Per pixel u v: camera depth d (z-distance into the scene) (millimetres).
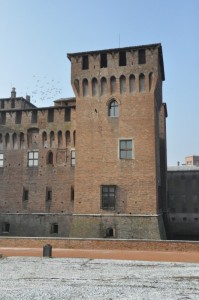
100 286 20984
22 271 25797
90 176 39938
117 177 39250
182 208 71125
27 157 47406
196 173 71938
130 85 40781
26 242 37125
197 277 23672
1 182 47562
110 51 41656
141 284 21562
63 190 45219
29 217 45594
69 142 46219
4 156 48219
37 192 46094
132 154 39406
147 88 40094
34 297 18438
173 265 28047
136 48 40781
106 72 41406
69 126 46312
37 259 30953
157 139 42312
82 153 40719
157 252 33688
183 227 70250
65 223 44188
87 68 42656
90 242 35781
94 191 39500
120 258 31391
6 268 26922
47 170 46344
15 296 18625
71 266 27703
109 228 38156
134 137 39656
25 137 47844
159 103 45062
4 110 48875
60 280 22766
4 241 37562
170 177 73000
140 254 32906
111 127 40500
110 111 41031
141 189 38344
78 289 20219
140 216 37688
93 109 41375
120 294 19094
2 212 46625
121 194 38750
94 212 38969
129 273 24953
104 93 41438
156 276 23953
